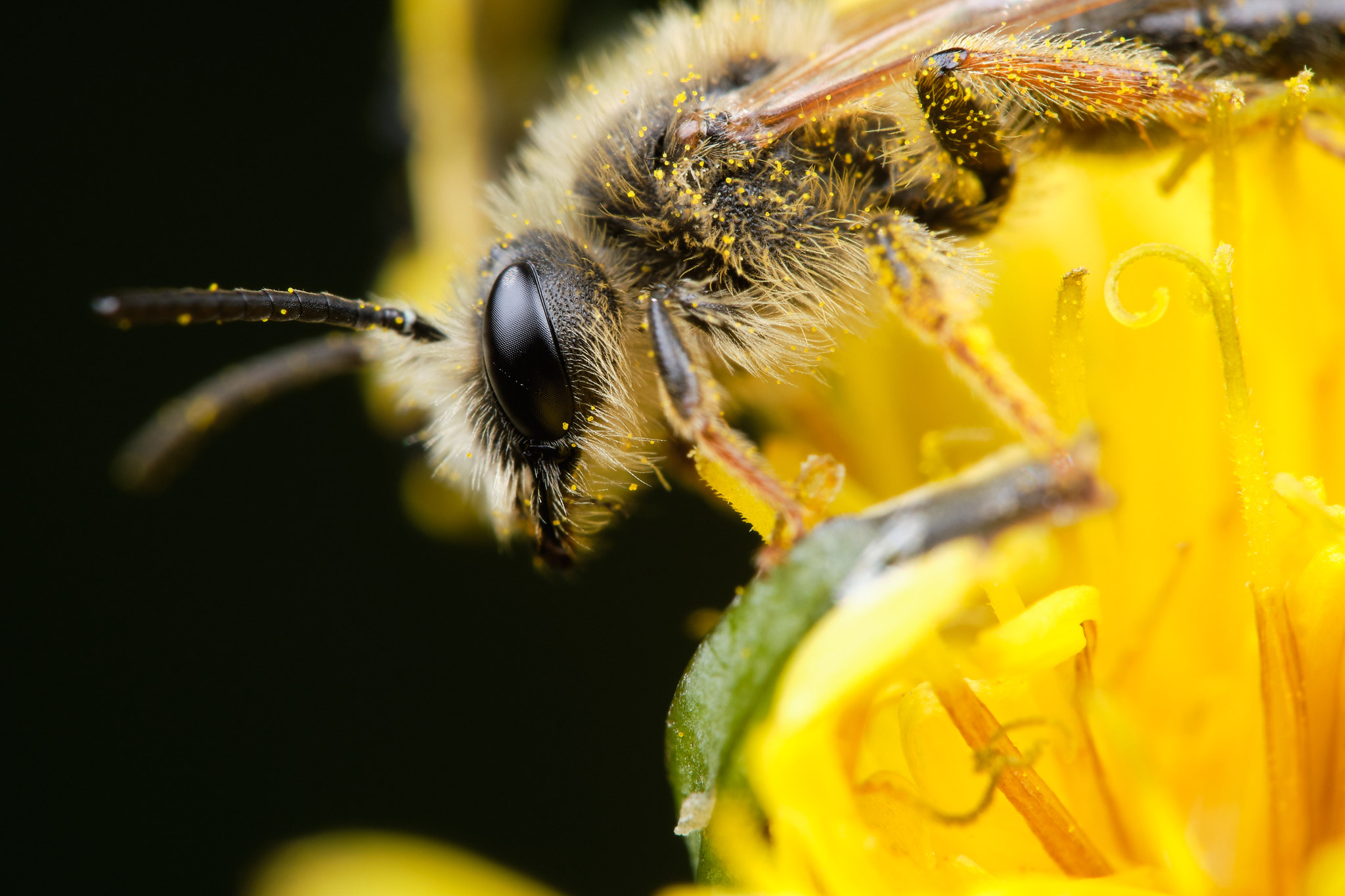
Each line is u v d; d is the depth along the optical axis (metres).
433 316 0.05
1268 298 0.05
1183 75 0.05
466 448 0.05
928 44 0.05
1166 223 0.05
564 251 0.05
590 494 0.05
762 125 0.05
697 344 0.05
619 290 0.05
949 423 0.05
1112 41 0.05
